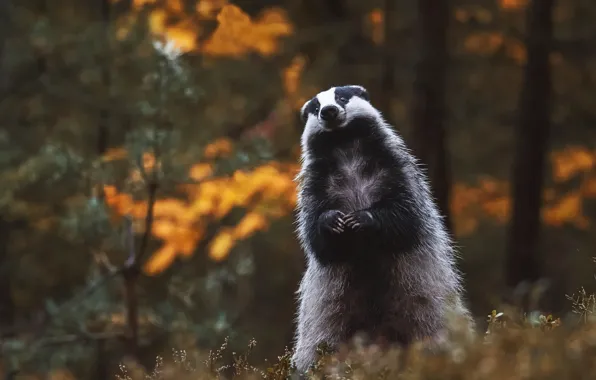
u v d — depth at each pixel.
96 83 14.97
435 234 8.02
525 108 18.09
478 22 19.53
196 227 14.50
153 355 13.77
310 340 7.78
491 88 20.28
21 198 14.88
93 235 12.55
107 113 15.84
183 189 13.85
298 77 17.36
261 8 17.97
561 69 19.78
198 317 14.08
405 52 17.70
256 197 14.77
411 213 7.75
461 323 4.90
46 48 15.66
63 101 16.83
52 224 15.45
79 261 18.06
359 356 5.01
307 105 8.76
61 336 13.34
